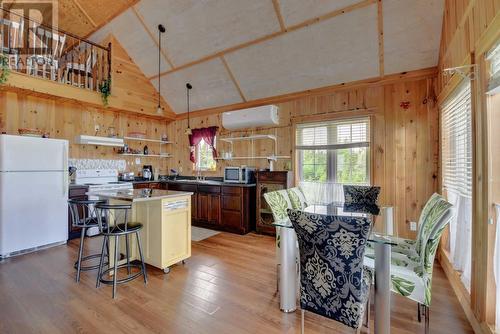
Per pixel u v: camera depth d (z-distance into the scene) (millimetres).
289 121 4477
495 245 1647
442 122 3049
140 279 2609
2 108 3863
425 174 3326
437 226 1630
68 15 4531
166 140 6066
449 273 2553
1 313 1983
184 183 5141
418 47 3135
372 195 2949
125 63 4953
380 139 3625
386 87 3605
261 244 3812
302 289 1569
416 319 1930
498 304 1584
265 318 1951
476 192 1846
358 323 1370
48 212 3574
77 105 4703
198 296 2271
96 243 3771
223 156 5230
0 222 3125
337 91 3980
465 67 2004
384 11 2920
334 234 1371
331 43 3422
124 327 1826
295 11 3223
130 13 4156
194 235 4312
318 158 4207
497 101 1679
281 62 3924
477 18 1826
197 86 5012
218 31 3809
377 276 1577
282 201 2463
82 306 2094
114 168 5258
